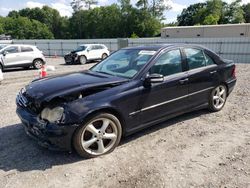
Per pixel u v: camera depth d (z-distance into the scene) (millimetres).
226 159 3607
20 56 14938
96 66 4961
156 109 4246
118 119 3816
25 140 4250
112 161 3586
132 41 27125
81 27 85062
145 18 74438
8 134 4512
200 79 4914
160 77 3955
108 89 3723
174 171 3330
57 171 3346
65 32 94562
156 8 75000
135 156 3721
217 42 21766
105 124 3672
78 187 3027
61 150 3449
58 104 3412
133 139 4270
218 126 4820
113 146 3820
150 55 4367
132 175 3250
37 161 3588
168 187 3008
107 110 3666
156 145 4059
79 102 3445
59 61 23062
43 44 34062
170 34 38469
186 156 3711
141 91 3959
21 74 13281
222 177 3186
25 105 3715
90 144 3598
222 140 4219
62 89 3594
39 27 92125
